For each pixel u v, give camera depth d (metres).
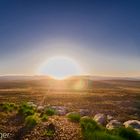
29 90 73.94
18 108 16.89
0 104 18.47
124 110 28.72
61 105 31.98
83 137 9.29
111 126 13.68
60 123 11.55
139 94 58.94
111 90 79.31
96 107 30.88
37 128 10.88
